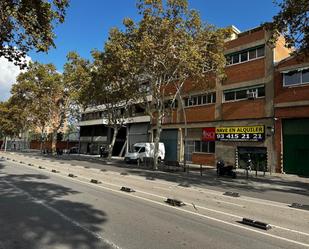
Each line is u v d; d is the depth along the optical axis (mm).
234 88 31609
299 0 15266
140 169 27328
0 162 26875
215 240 6125
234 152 31031
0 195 10648
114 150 56156
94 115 63062
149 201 10227
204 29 25938
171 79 28594
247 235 6574
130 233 6445
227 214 8648
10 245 5609
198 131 35750
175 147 39031
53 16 12602
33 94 54875
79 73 37781
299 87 26047
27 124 67062
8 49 12859
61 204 9297
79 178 16531
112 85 34406
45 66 52469
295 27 16250
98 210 8594
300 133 26000
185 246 5699
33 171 19547
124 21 25750
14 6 11773
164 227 6992
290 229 7281
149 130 44906
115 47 26016
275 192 15391
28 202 9508
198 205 9906
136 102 37781
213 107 33844
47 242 5793
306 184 20297
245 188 16359
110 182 15367
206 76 31125
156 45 24562
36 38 12750
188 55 24453
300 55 17750
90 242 5812
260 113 28906
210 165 33656
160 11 24438
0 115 68812
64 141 76875
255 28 32156
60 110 54906
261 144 28578
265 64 28922
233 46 31906
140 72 27812
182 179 19578
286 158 26734
